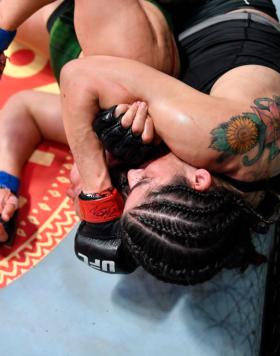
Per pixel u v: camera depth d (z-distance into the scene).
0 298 1.29
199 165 0.96
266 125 0.98
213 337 1.25
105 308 1.29
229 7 1.21
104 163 1.02
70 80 1.01
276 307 1.42
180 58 1.18
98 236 1.04
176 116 0.95
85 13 1.05
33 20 1.60
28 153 1.49
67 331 1.25
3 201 1.35
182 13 1.25
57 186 1.49
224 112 0.96
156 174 0.95
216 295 1.30
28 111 1.48
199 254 0.89
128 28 1.04
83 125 1.01
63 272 1.34
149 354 1.23
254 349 1.29
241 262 1.06
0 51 1.22
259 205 1.08
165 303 1.29
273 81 1.06
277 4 1.73
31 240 1.39
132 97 0.99
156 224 0.89
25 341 1.24
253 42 1.14
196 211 0.89
